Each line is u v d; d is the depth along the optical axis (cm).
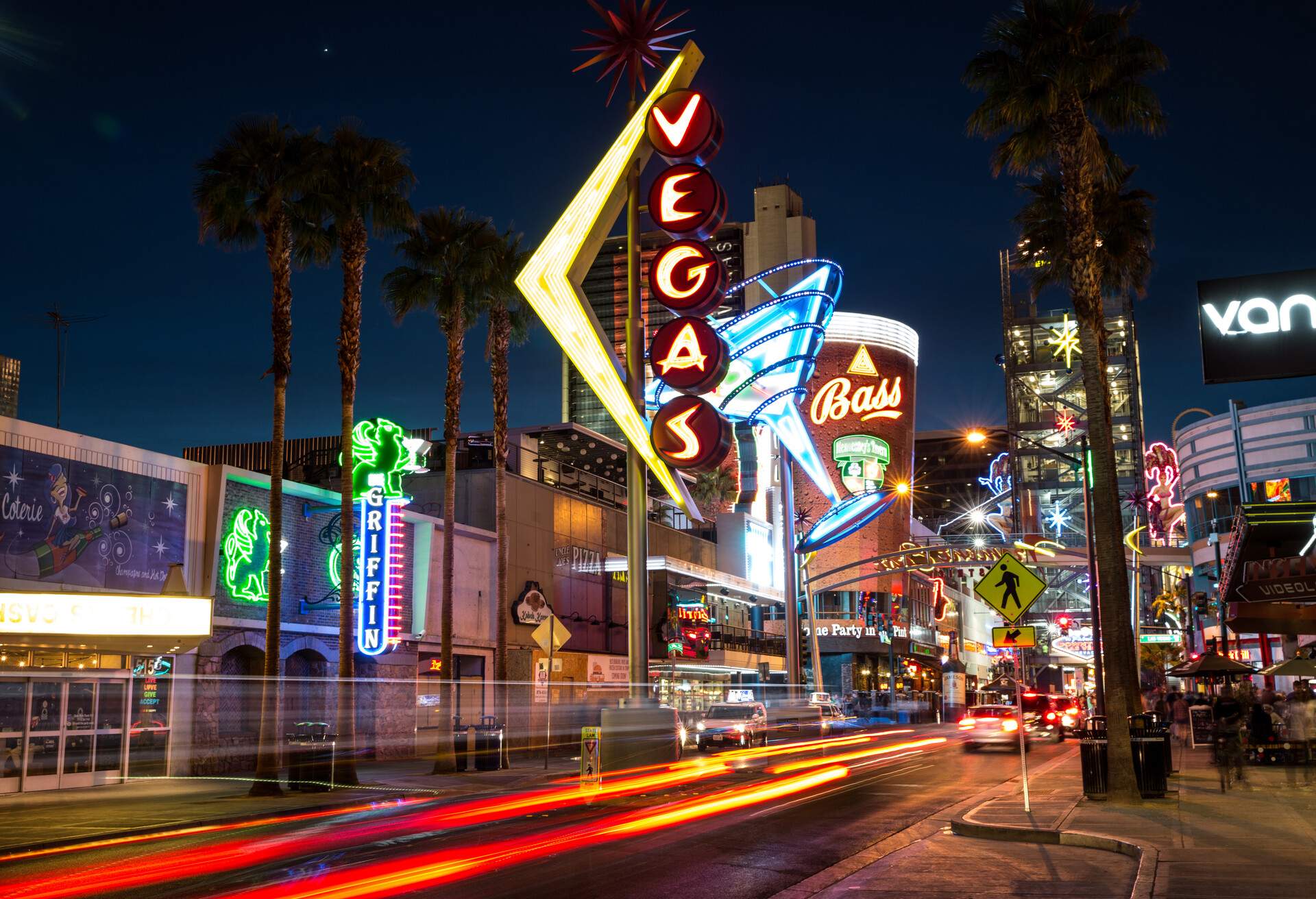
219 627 3161
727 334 5784
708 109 2292
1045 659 11625
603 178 2273
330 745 2641
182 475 3092
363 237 2903
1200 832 1603
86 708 2680
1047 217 3512
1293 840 1511
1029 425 14412
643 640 2281
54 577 2692
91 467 2819
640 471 2311
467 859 1470
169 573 2888
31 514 2650
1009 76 2691
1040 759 3653
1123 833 1605
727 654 7000
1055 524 14050
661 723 2330
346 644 2725
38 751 2556
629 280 2350
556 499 5222
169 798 2411
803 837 1709
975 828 1722
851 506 6950
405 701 3916
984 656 14650
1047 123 2722
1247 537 2884
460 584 4331
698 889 1255
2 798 2388
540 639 2767
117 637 2581
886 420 11062
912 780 2805
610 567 5638
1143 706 2952
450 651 3269
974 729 4072
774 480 9188
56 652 2608
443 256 3409
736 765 3102
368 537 3634
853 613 10381
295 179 2700
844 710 9075
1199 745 3953
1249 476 6794
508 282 3538
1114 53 2742
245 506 3291
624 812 2059
